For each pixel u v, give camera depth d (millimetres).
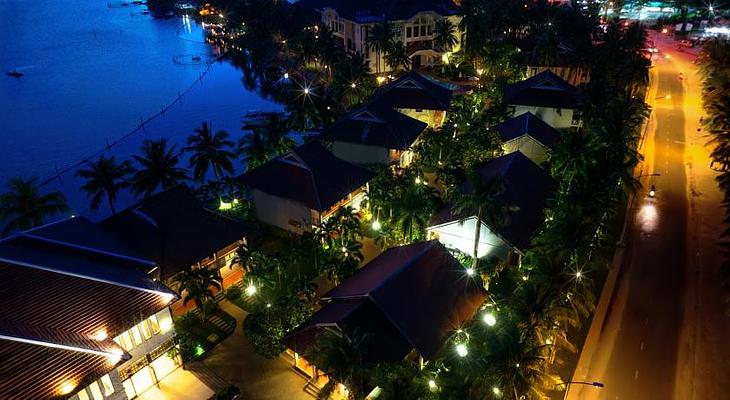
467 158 60156
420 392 31469
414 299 35625
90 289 32344
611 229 53656
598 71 87438
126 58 156750
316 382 35156
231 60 149750
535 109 75625
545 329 32344
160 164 54656
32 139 93438
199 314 41562
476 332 33875
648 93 98125
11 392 25453
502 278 45875
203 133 59688
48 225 38500
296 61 127188
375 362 31484
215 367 36719
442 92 79625
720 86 79250
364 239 52625
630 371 36531
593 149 50531
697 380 35812
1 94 121375
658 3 164375
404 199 46062
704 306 42938
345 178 54500
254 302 43125
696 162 69875
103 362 28500
